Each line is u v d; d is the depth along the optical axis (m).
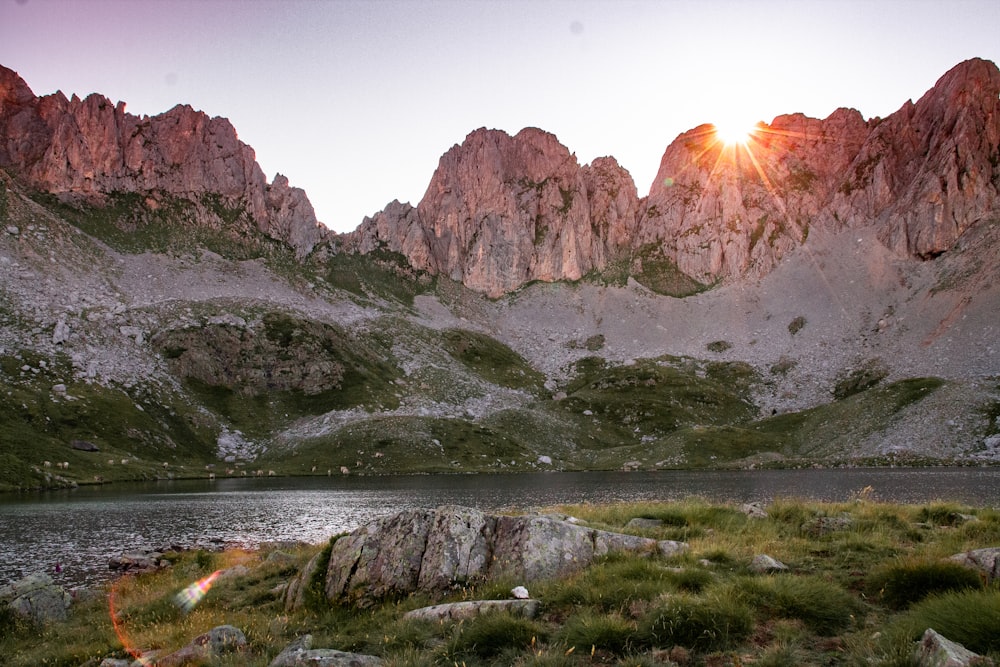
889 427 146.88
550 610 16.58
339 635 17.09
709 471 139.38
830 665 12.27
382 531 21.59
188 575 31.69
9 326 165.75
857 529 23.34
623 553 19.95
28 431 125.25
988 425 133.25
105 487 112.06
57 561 44.69
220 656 16.53
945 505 26.78
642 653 13.34
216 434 163.38
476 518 21.62
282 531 58.94
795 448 156.12
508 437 175.75
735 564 19.14
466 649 14.65
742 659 12.88
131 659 18.39
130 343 184.25
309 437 166.12
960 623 12.30
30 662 19.64
